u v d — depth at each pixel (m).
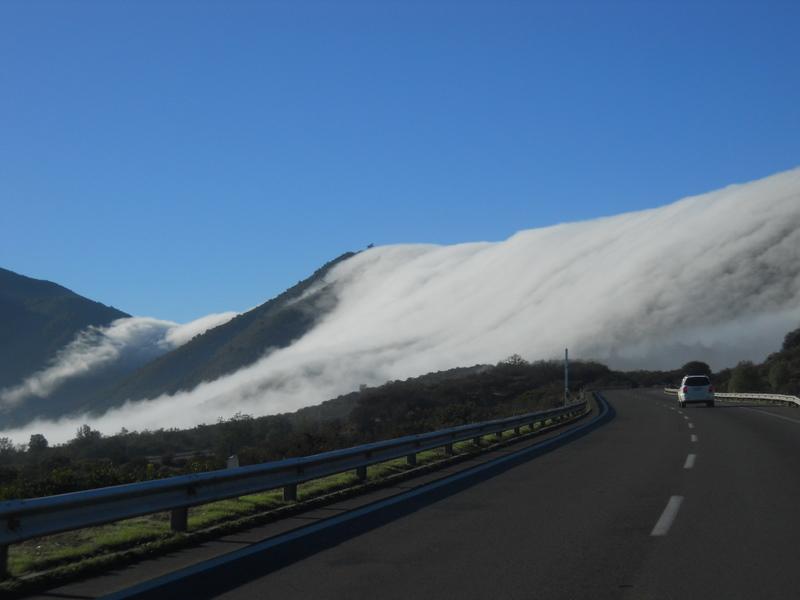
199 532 10.02
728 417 34.44
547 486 14.14
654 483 14.03
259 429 56.38
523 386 96.31
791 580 7.36
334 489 14.23
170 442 61.19
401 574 7.89
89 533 10.34
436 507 12.09
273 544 9.48
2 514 7.50
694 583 7.31
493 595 7.07
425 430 32.72
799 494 12.43
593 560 8.31
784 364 80.12
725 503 11.69
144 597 7.18
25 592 7.43
